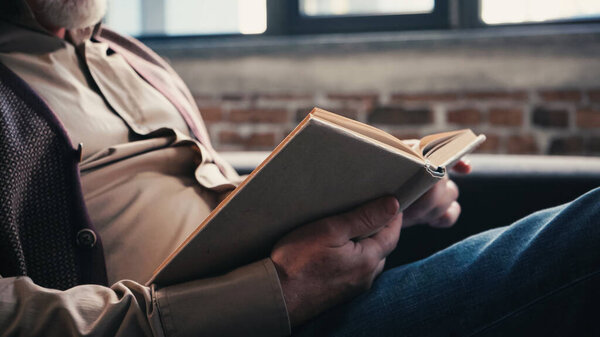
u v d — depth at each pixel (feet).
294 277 1.78
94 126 2.59
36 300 1.70
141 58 3.58
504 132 7.18
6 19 2.70
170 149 2.72
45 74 2.60
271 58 7.71
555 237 1.86
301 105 7.66
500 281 1.87
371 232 1.84
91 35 3.21
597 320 1.79
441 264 2.01
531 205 3.45
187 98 3.60
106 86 2.86
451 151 2.20
